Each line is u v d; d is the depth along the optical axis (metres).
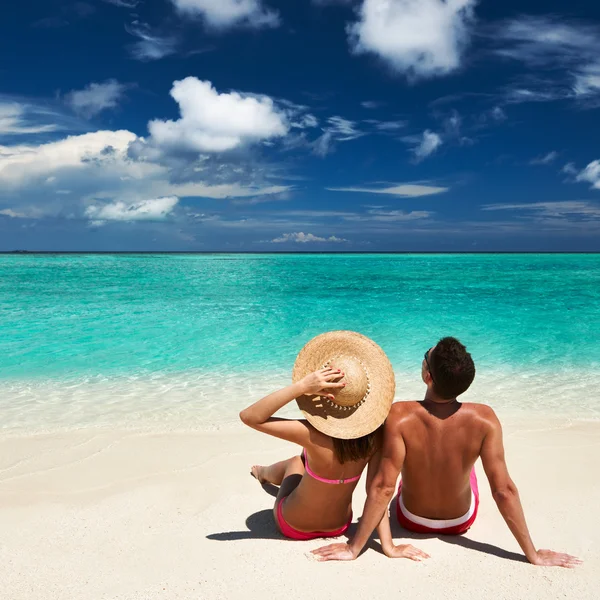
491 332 11.36
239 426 5.33
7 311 15.07
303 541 2.94
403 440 2.71
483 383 7.14
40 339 10.44
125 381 7.23
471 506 2.97
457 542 2.91
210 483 3.83
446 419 2.70
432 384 2.69
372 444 2.69
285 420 2.66
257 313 14.81
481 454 2.70
